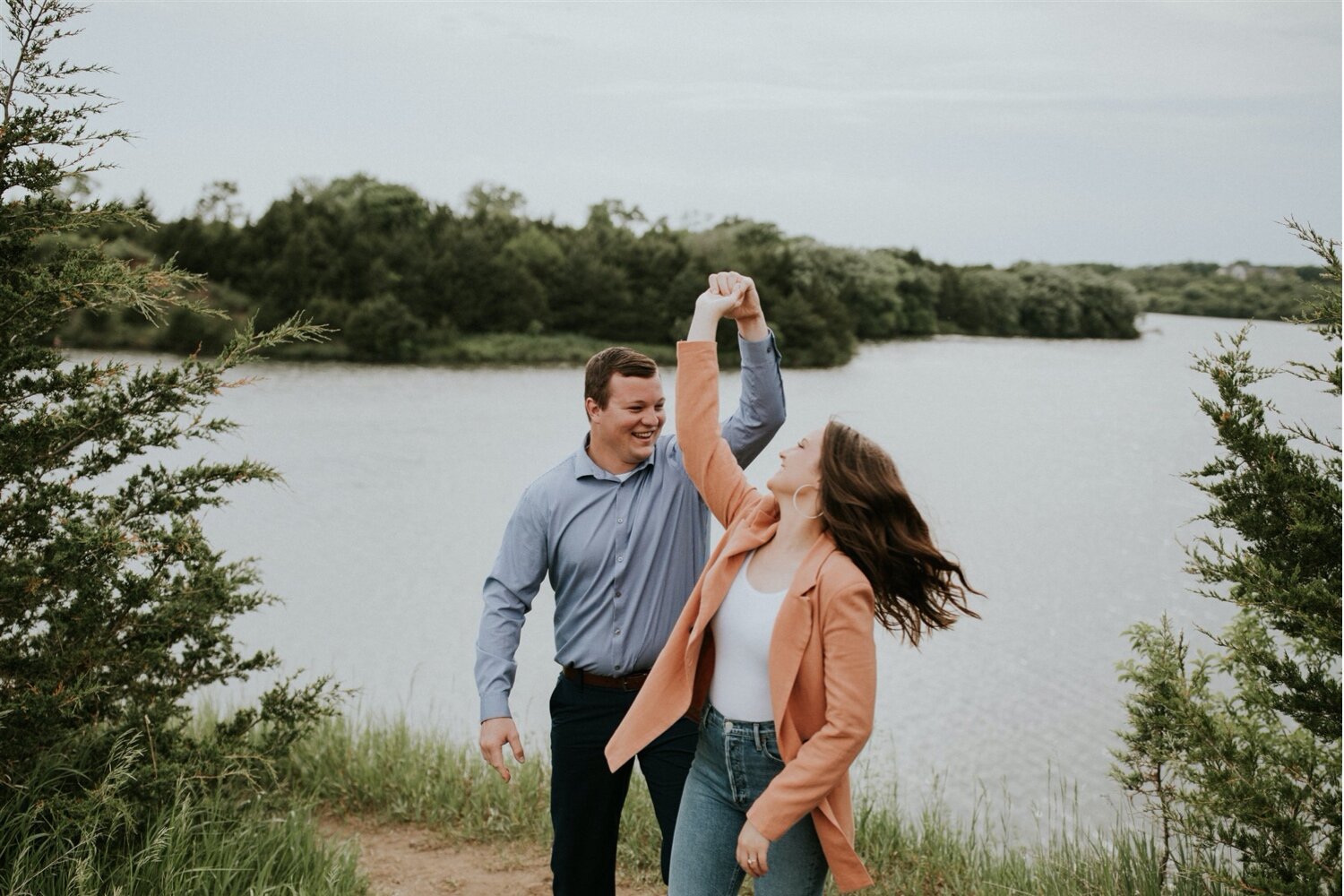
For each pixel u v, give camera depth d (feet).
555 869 9.23
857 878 6.83
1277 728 9.61
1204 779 9.22
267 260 185.57
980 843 13.23
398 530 61.93
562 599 9.12
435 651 39.27
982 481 87.86
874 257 284.41
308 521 63.05
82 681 10.36
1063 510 76.33
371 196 232.94
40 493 10.74
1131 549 63.72
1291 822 8.50
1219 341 9.52
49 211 10.56
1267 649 9.75
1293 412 62.85
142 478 11.72
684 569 9.09
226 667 12.34
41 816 9.87
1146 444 111.45
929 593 7.21
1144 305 319.06
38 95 10.42
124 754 10.03
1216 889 9.38
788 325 203.41
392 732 16.25
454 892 11.53
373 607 45.73
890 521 6.91
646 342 213.46
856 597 6.69
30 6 10.07
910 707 35.83
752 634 7.04
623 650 8.82
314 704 12.51
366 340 176.96
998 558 60.80
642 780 13.94
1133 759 10.44
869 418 125.70
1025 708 35.96
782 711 6.76
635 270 221.05
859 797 14.03
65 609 10.56
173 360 141.18
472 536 61.05
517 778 14.40
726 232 257.34
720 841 7.29
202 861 9.95
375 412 115.03
